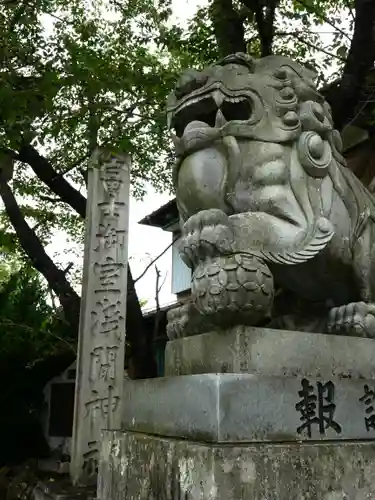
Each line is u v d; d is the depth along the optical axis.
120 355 6.04
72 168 7.58
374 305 2.61
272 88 2.58
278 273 2.49
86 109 4.31
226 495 1.80
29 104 3.66
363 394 2.28
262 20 6.45
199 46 7.09
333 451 2.04
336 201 2.62
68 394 9.42
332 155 2.73
